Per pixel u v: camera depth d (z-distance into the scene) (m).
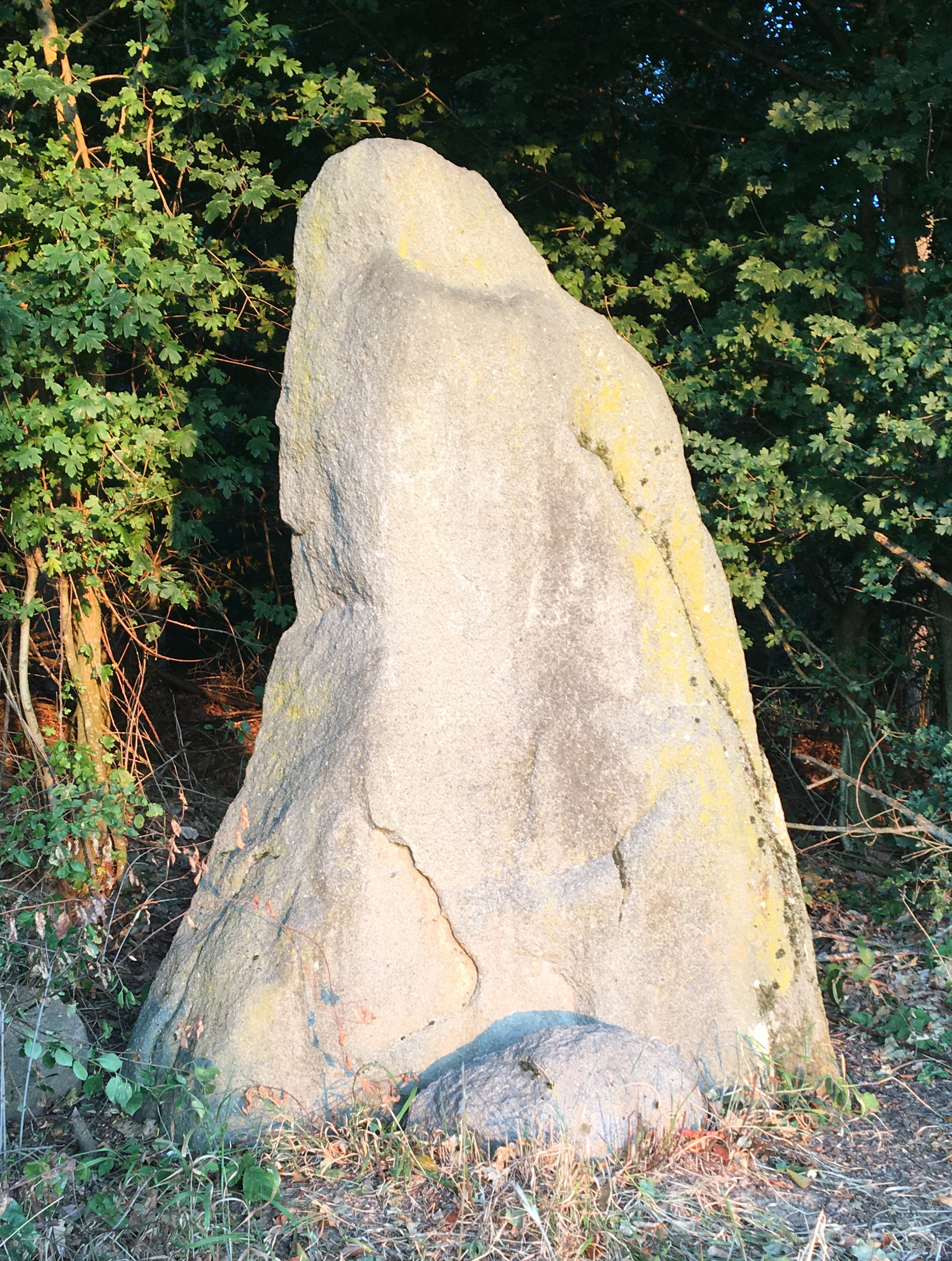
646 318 7.79
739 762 4.14
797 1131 3.67
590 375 4.10
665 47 8.02
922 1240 3.10
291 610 7.26
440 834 3.78
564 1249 2.96
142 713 6.93
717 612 4.25
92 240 5.71
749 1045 3.93
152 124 6.37
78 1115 3.83
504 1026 3.80
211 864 4.09
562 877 3.88
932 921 5.73
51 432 5.76
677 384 6.78
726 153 6.97
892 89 5.97
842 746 7.44
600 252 7.25
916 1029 4.48
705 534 4.28
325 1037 3.65
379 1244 3.02
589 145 7.98
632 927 3.90
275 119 6.69
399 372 3.77
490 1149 3.29
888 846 7.21
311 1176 3.34
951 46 6.06
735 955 3.99
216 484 7.47
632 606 4.08
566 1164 3.16
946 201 6.59
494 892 3.82
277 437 8.10
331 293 4.01
